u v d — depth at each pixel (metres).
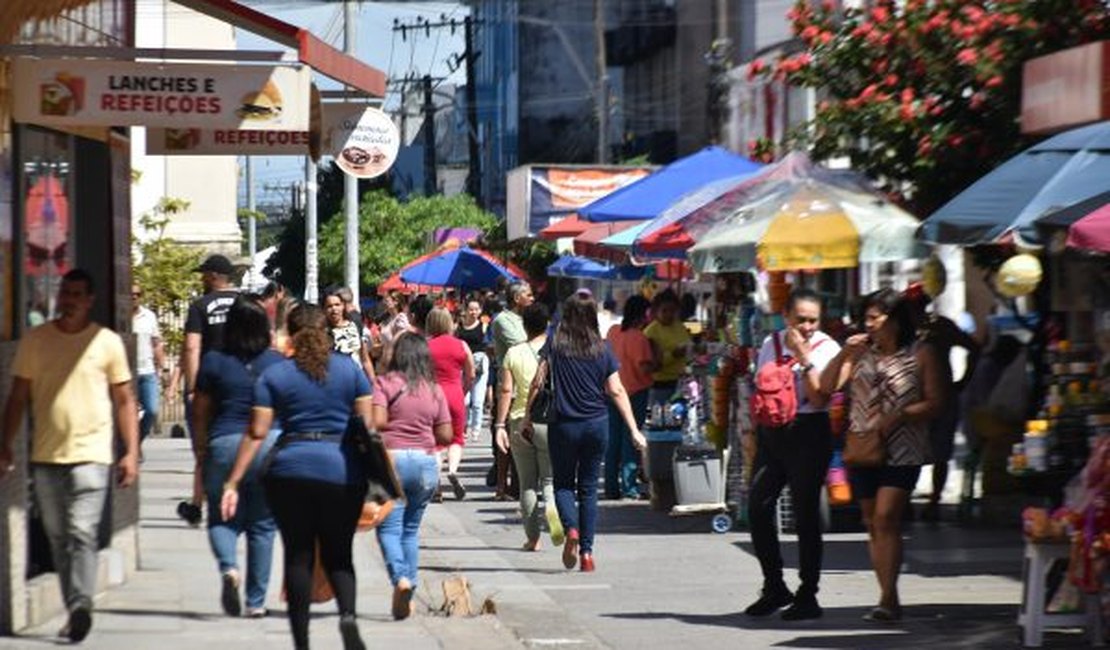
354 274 62.56
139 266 63.53
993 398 36.91
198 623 25.53
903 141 36.84
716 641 24.80
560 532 32.75
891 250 33.59
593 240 48.72
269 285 34.47
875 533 26.00
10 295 24.61
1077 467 26.88
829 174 35.88
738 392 37.25
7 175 24.39
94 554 23.50
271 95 24.81
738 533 37.75
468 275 73.81
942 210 25.47
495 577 31.56
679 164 45.88
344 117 32.66
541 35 144.50
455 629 25.66
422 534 38.12
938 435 35.88
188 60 25.23
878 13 37.47
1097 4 34.47
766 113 64.44
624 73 127.50
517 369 35.00
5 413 23.41
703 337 43.62
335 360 22.09
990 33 35.31
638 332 43.06
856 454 25.69
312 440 21.77
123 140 30.25
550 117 146.25
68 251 28.31
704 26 110.88
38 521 26.17
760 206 34.66
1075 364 27.25
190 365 31.31
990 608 27.33
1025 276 26.95
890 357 25.56
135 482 30.78
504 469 44.88
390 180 151.12
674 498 41.38
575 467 32.00
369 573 31.72
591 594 29.53
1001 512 37.34
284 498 21.73
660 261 46.94
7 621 24.00
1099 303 27.42
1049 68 30.03
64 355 23.31
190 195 83.56
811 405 25.89
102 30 30.45
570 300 31.97
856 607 27.66
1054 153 25.33
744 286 42.72
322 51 25.34
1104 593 23.75
